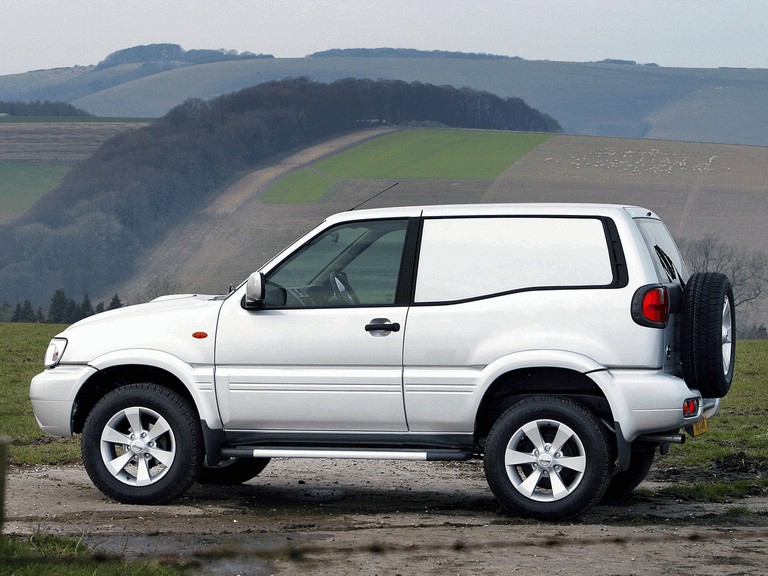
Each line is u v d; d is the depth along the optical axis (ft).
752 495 42.27
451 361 35.47
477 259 36.04
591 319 34.60
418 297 36.19
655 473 49.14
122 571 24.80
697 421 35.50
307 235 37.83
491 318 35.29
